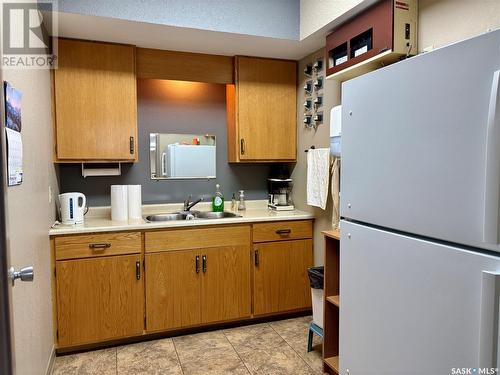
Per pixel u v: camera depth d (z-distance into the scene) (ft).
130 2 7.63
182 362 7.82
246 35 8.64
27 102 5.63
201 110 10.91
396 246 4.27
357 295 5.01
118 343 8.65
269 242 9.73
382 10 6.62
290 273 9.96
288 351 8.27
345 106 5.32
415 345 3.99
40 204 6.62
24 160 5.25
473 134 3.31
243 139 10.31
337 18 7.55
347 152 5.26
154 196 10.50
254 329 9.46
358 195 5.01
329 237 7.41
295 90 10.82
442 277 3.65
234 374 7.36
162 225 8.66
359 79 4.98
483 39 3.20
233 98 10.48
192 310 9.05
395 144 4.30
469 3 5.67
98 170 9.51
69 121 8.68
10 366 2.39
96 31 8.27
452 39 5.96
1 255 2.34
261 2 8.70
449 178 3.57
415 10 6.58
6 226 2.38
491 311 3.01
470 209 3.35
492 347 3.02
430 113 3.78
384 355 4.48
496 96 2.96
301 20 8.95
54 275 7.91
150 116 10.36
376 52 6.75
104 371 7.50
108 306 8.34
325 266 7.42
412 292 4.03
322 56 9.61
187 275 8.97
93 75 8.86
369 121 4.77
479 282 3.25
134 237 8.48
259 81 10.41
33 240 5.80
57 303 7.94
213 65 10.24
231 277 9.37
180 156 10.73
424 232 3.89
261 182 11.61
